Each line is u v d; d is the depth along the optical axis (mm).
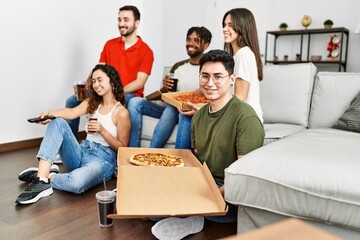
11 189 2090
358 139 1760
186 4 5762
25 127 3318
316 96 2494
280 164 1314
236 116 1592
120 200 1311
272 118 2668
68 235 1506
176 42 5719
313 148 1487
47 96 3479
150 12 4770
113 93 2332
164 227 1463
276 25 5551
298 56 5273
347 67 5090
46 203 1864
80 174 2006
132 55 3014
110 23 4086
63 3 3518
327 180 1195
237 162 1408
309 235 555
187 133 2164
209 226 1641
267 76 2715
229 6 5867
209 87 1616
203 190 1435
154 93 2512
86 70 3861
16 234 1503
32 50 3293
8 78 3129
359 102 2166
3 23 3033
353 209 1150
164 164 1726
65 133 2043
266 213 1381
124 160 1857
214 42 6066
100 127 2213
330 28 4848
